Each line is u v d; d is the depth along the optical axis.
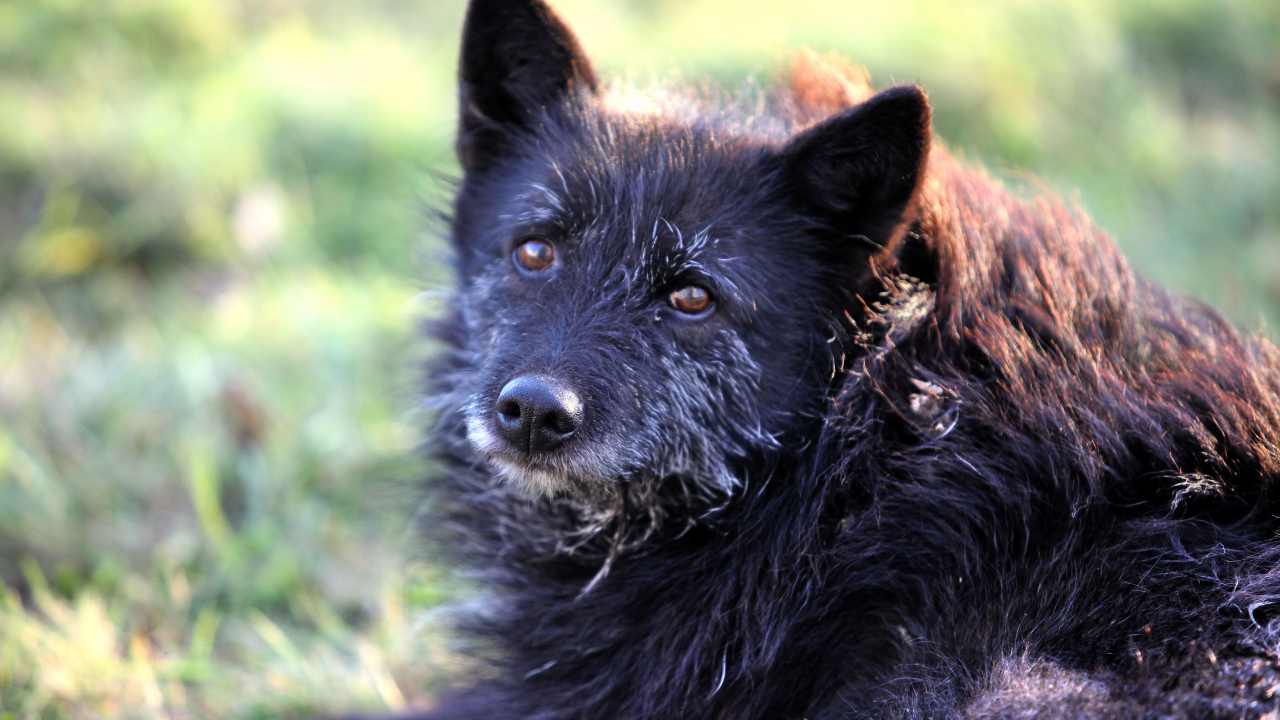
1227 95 14.00
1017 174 7.18
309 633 6.51
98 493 7.21
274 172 11.55
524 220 5.11
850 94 5.67
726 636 4.80
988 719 3.99
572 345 4.81
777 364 4.87
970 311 4.72
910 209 4.74
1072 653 4.09
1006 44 13.34
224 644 6.38
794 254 4.92
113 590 6.60
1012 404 4.54
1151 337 4.84
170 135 11.20
